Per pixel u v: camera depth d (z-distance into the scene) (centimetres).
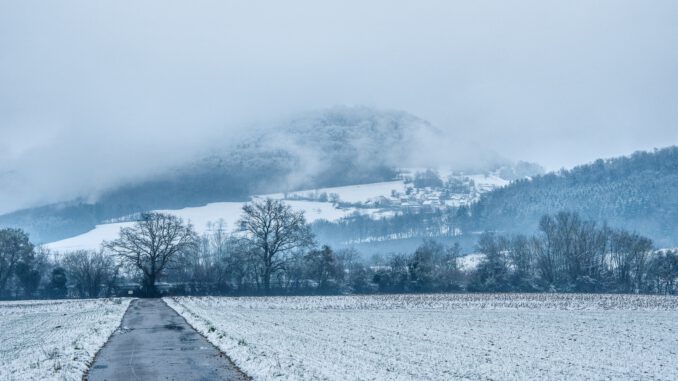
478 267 11969
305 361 2617
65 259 15612
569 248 12156
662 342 3812
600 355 3200
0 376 2262
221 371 2447
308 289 11069
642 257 11781
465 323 4959
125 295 10638
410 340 3709
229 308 6669
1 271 11781
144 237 11012
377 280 11312
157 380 2269
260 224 10994
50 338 3659
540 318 5506
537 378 2444
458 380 2333
